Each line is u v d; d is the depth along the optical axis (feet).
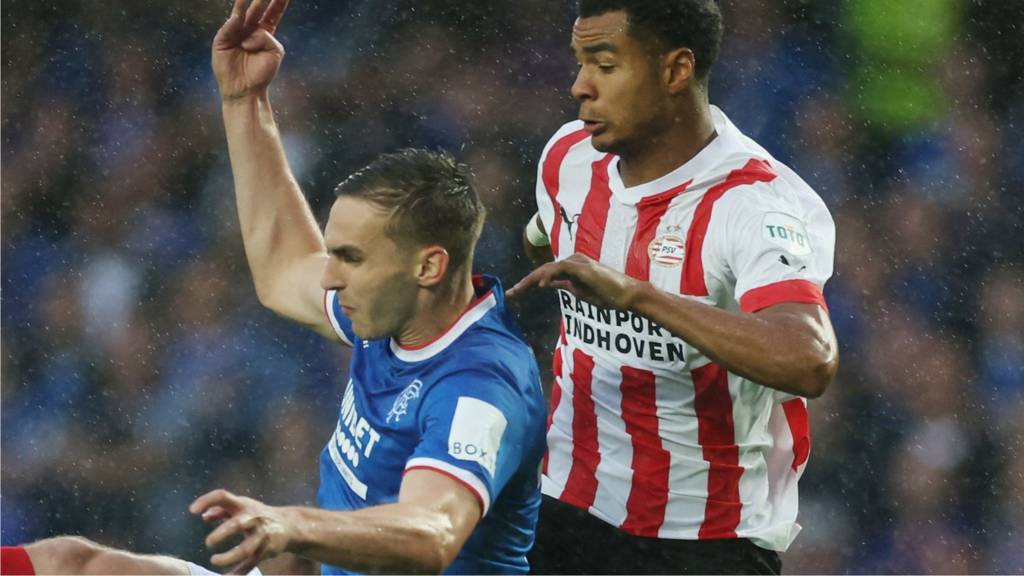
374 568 28.78
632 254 42.52
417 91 109.19
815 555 97.25
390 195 33.32
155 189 108.88
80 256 106.73
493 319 34.94
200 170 109.70
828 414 100.32
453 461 32.35
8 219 107.34
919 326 102.68
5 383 102.58
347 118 108.47
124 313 105.09
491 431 33.04
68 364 103.24
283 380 101.60
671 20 40.22
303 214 41.57
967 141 106.93
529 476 35.96
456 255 34.12
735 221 40.47
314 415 100.78
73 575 34.19
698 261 41.27
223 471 99.91
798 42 108.99
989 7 108.17
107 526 99.04
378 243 33.40
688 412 43.21
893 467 99.09
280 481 99.71
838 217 105.70
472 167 106.73
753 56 108.78
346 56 109.50
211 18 112.47
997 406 100.73
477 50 109.60
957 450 99.66
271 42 41.11
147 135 110.11
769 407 44.11
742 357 35.96
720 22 41.34
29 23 111.45
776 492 45.47
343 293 34.09
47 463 100.17
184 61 111.86
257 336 103.19
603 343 43.50
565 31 109.91
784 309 38.14
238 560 25.86
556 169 44.98
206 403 101.40
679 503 44.16
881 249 104.63
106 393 102.17
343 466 36.45
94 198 108.47
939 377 101.19
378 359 35.70
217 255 107.24
